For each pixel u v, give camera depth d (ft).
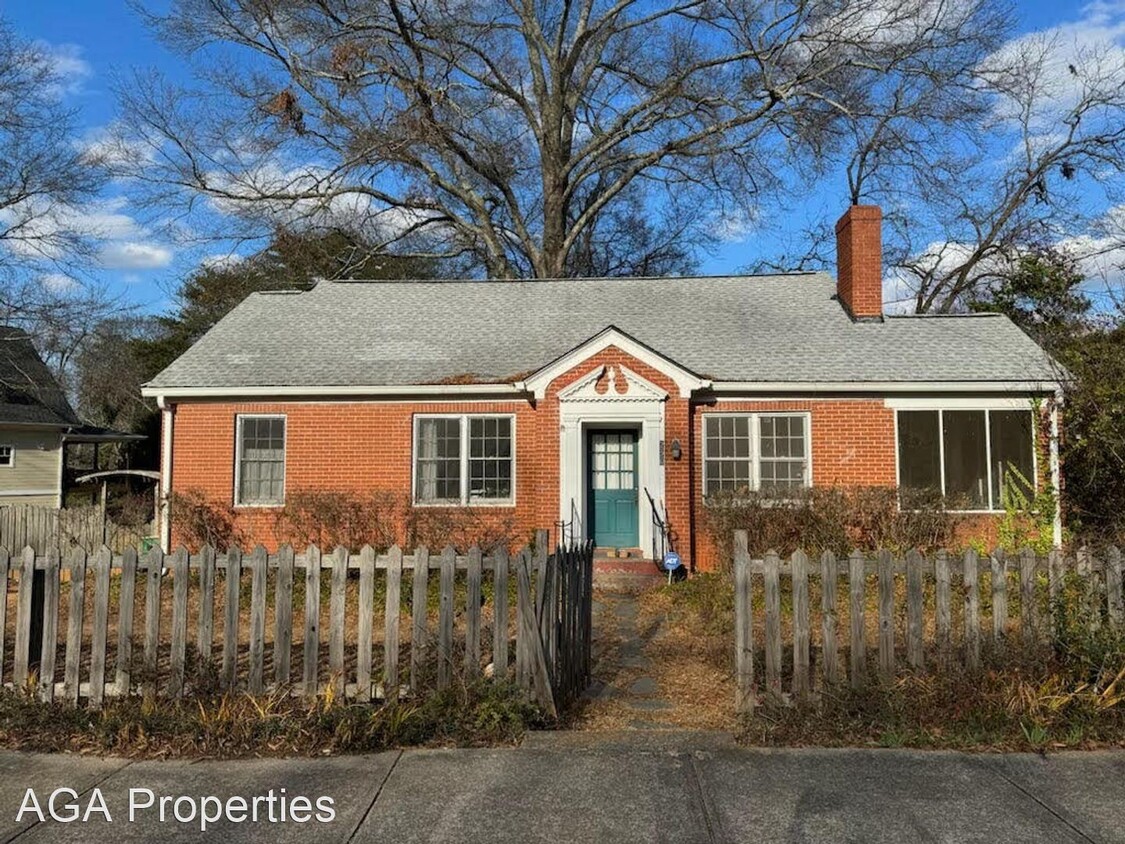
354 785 16.22
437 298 62.08
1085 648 19.35
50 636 19.90
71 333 84.99
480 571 20.26
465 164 95.66
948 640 19.86
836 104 79.82
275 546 50.29
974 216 96.89
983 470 48.34
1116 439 32.60
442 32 84.53
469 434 50.98
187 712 19.11
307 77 85.05
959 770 16.78
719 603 35.14
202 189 87.45
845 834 14.12
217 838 14.12
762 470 49.14
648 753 17.90
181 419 51.39
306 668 19.71
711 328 55.52
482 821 14.66
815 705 19.31
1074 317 54.44
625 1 92.68
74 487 109.91
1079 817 14.74
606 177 106.52
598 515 50.52
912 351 51.55
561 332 56.08
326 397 51.08
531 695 20.02
